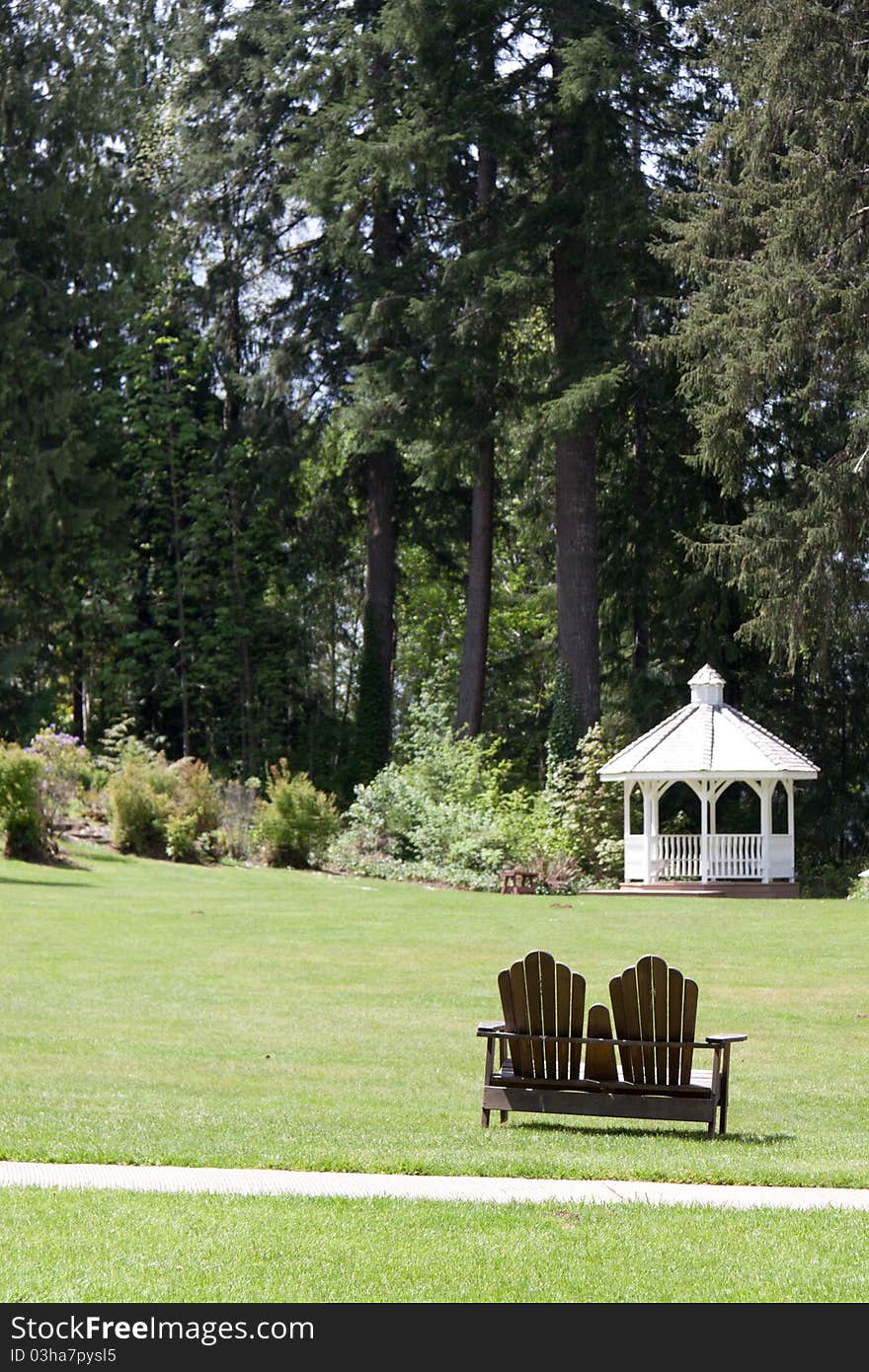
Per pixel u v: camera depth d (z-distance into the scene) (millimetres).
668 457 37219
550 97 34688
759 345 28125
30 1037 11164
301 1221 5867
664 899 26531
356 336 36719
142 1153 7297
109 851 27922
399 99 36062
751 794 39219
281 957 16203
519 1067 8852
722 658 37875
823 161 26562
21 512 37312
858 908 24172
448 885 28938
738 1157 7816
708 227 30016
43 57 38312
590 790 33312
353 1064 10695
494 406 36094
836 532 27750
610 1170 7195
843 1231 5941
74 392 37375
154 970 14938
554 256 35344
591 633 35438
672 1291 5125
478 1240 5676
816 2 26484
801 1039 12125
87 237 38406
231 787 31094
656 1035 8664
